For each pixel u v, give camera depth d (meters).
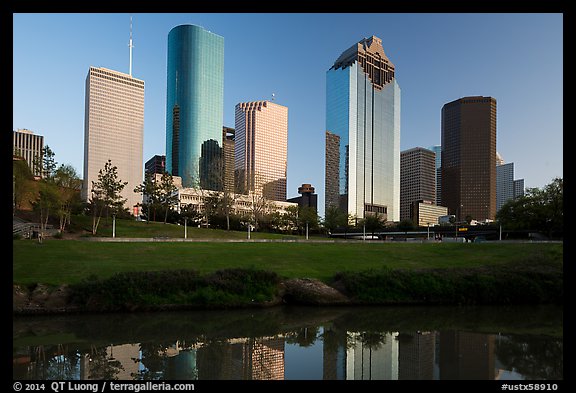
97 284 23.89
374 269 31.00
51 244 36.31
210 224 96.12
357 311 26.00
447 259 41.75
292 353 16.17
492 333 20.09
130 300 23.92
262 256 37.44
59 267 28.31
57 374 13.38
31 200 65.94
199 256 35.81
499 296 28.91
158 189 85.94
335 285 28.98
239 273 27.42
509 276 30.14
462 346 17.41
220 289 26.02
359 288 28.17
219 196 97.50
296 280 28.73
